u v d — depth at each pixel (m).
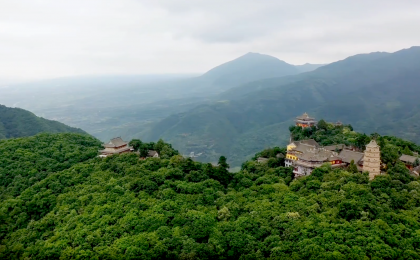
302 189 108.06
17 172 128.38
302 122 194.62
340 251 78.94
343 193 100.19
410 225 86.75
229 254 84.12
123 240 87.12
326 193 102.31
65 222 99.00
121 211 99.44
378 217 90.25
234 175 127.88
